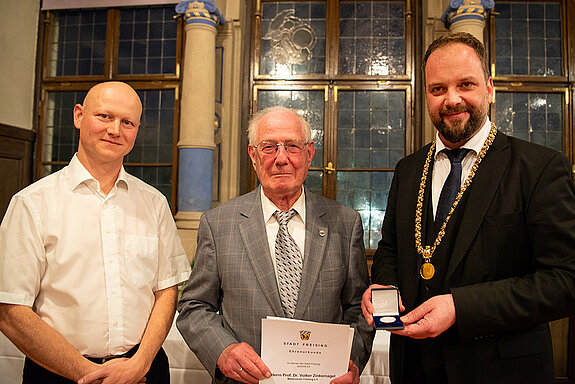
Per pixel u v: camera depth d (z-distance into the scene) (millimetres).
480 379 1141
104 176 1371
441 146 1385
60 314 1253
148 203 1474
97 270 1288
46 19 4320
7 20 3994
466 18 3496
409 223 1382
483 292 1104
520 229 1167
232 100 3982
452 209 1275
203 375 1874
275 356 1199
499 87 3902
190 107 3551
